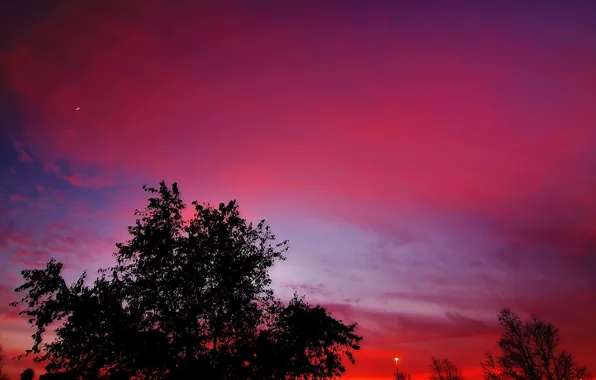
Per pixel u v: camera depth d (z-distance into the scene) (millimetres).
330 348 23609
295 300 24344
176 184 24094
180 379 19828
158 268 22094
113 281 21219
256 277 24375
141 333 19781
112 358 19750
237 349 21594
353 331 24000
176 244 22906
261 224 25391
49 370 19828
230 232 24406
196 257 22344
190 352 20703
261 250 25062
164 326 20703
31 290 19609
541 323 35594
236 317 22906
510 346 35406
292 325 22766
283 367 21422
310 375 22797
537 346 34438
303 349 22344
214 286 22875
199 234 23703
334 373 22766
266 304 24109
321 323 23078
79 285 20094
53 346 19250
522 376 34062
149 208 23594
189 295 22203
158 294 21547
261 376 21125
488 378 36094
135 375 20938
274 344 22000
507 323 36469
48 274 19859
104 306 19844
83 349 19234
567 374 32875
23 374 34906
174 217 23953
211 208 24609
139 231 23109
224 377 21438
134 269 22375
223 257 23312
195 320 21438
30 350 19250
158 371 20922
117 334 19359
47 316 19312
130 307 20797
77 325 19328
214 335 21953
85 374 19906
